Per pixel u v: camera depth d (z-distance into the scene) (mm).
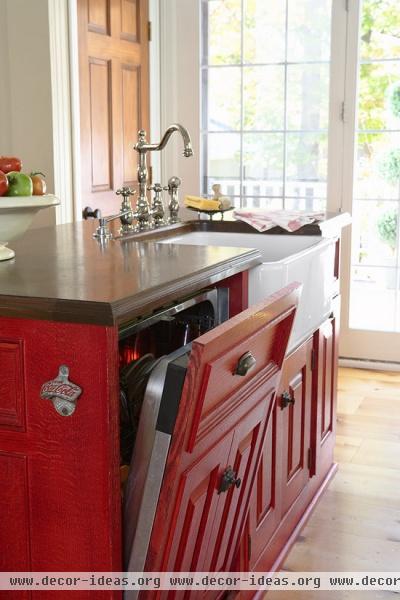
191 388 1260
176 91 4586
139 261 1774
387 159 4328
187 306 1713
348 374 4359
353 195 4391
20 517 1379
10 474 1370
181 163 4645
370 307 4465
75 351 1287
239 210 3117
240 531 1885
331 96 4328
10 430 1353
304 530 2586
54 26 3637
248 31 4441
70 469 1328
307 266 2348
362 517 2680
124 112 4277
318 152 4422
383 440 3381
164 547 1394
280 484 2316
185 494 1389
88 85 3934
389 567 2367
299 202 4504
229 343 1341
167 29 4535
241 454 1666
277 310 1561
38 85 3666
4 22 3676
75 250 1986
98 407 1288
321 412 2742
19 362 1324
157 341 1992
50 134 3682
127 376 1716
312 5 4305
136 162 4457
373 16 4227
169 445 1317
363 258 4445
